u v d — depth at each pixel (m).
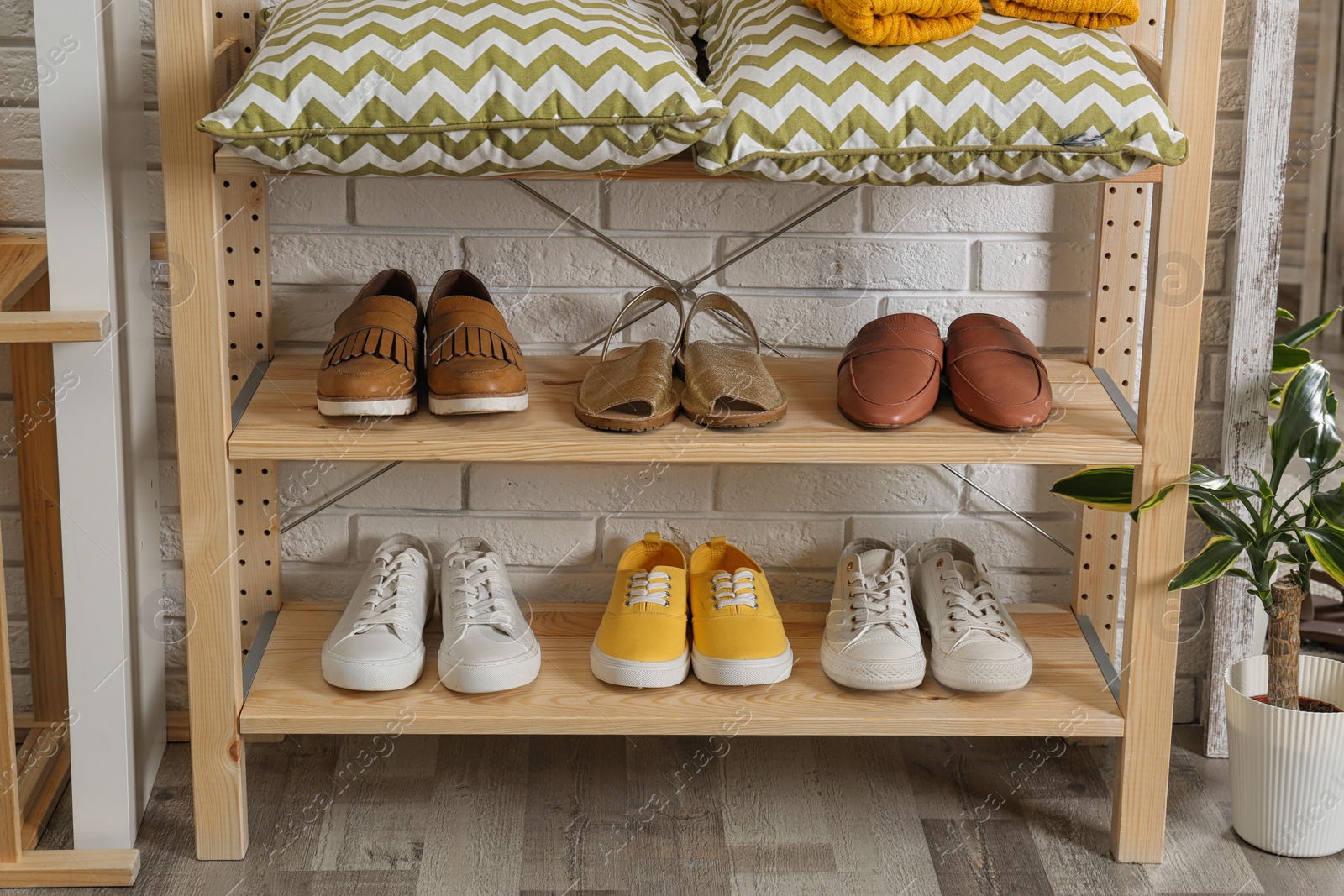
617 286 1.40
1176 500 1.15
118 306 1.18
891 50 1.02
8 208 1.32
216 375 1.08
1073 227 1.39
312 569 1.47
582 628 1.38
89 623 1.19
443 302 1.21
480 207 1.37
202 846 1.23
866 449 1.12
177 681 1.48
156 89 1.29
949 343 1.23
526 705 1.21
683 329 1.30
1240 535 1.24
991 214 1.38
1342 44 1.44
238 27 1.23
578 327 1.42
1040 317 1.42
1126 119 1.00
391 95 0.95
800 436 1.13
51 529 1.36
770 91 1.01
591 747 1.45
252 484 1.40
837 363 1.35
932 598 1.33
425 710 1.20
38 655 1.39
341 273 1.38
